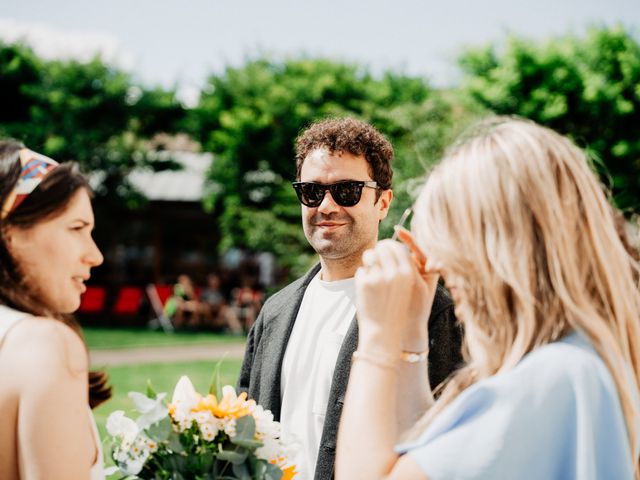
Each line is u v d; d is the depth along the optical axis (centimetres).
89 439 125
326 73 1880
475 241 120
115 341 1385
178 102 1958
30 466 115
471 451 107
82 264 138
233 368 992
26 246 130
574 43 1600
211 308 1816
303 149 238
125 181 1891
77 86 1819
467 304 124
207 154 2064
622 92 1547
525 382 110
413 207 143
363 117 1481
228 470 154
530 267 117
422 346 150
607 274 120
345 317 224
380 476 116
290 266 1581
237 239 1780
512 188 119
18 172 130
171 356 1150
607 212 125
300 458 211
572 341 115
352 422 122
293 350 228
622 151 1502
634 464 116
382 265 131
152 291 1850
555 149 123
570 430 108
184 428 153
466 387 128
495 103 1549
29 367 118
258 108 1816
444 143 949
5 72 1858
